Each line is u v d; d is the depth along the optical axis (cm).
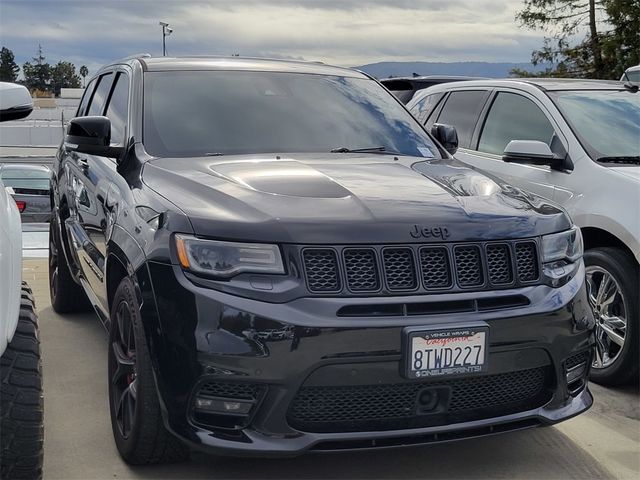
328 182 329
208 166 350
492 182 366
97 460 331
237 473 321
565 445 361
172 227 294
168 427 286
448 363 284
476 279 299
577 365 328
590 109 537
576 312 319
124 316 329
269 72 455
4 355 275
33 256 807
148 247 300
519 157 506
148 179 345
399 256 289
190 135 390
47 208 1434
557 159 496
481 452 350
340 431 284
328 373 276
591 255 455
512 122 576
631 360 429
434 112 673
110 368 346
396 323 278
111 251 344
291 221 287
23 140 5388
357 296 280
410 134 445
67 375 443
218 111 409
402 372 279
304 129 414
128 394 320
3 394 267
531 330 300
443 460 341
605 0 2748
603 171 468
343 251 283
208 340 275
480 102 619
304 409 281
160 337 285
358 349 276
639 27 2628
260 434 280
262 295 277
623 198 445
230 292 278
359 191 318
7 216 259
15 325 251
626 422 393
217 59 464
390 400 286
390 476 324
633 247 429
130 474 318
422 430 288
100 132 383
